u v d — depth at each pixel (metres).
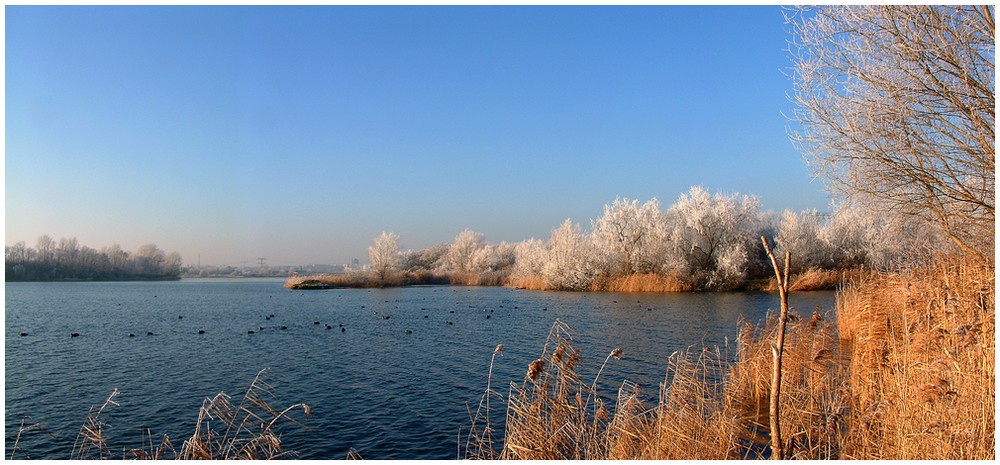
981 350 6.77
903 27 11.89
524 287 62.50
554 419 7.74
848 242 52.19
